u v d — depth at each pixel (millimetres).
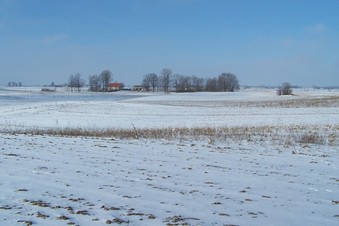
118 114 41938
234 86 167875
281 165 10359
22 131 22094
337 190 7523
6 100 74750
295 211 6043
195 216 5676
